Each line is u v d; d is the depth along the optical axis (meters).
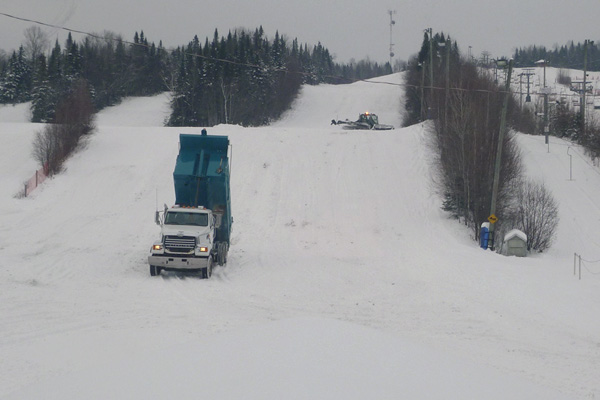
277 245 30.94
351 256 28.36
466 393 7.90
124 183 40.41
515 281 21.47
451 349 12.92
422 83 67.62
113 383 7.89
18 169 43.38
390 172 43.72
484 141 36.06
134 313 15.59
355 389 7.57
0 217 33.78
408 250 29.53
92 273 21.98
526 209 33.69
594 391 10.33
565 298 18.72
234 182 41.41
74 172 42.53
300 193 40.12
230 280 22.03
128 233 31.48
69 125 45.53
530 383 9.45
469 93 40.59
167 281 21.11
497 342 13.64
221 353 8.88
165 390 7.52
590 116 66.38
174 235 22.17
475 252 28.95
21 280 19.66
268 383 7.62
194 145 25.92
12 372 10.27
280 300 18.28
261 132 51.31
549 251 32.78
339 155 46.66
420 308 17.30
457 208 36.47
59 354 11.47
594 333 14.55
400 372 8.38
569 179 43.88
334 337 9.66
